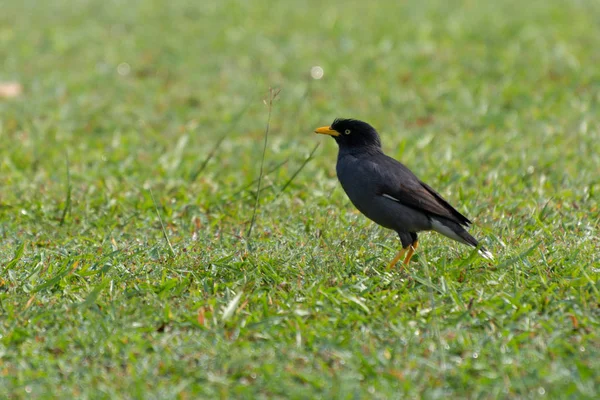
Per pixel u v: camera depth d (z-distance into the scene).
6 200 13.27
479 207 12.41
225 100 19.45
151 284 9.72
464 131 17.20
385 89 19.94
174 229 12.12
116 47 23.73
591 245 10.58
